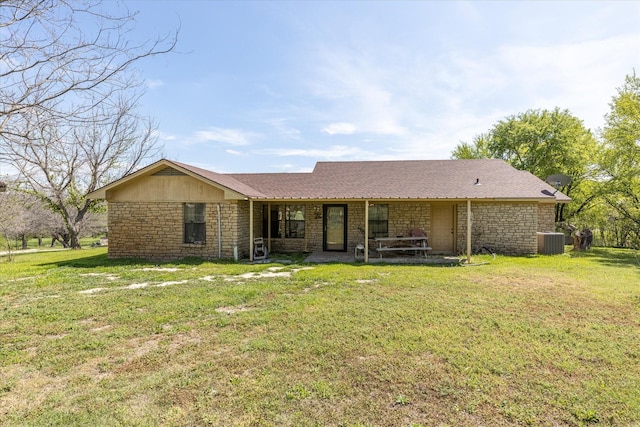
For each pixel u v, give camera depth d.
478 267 9.97
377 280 8.03
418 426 2.61
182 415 2.75
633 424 2.65
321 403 2.93
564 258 12.11
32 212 21.34
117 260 11.64
